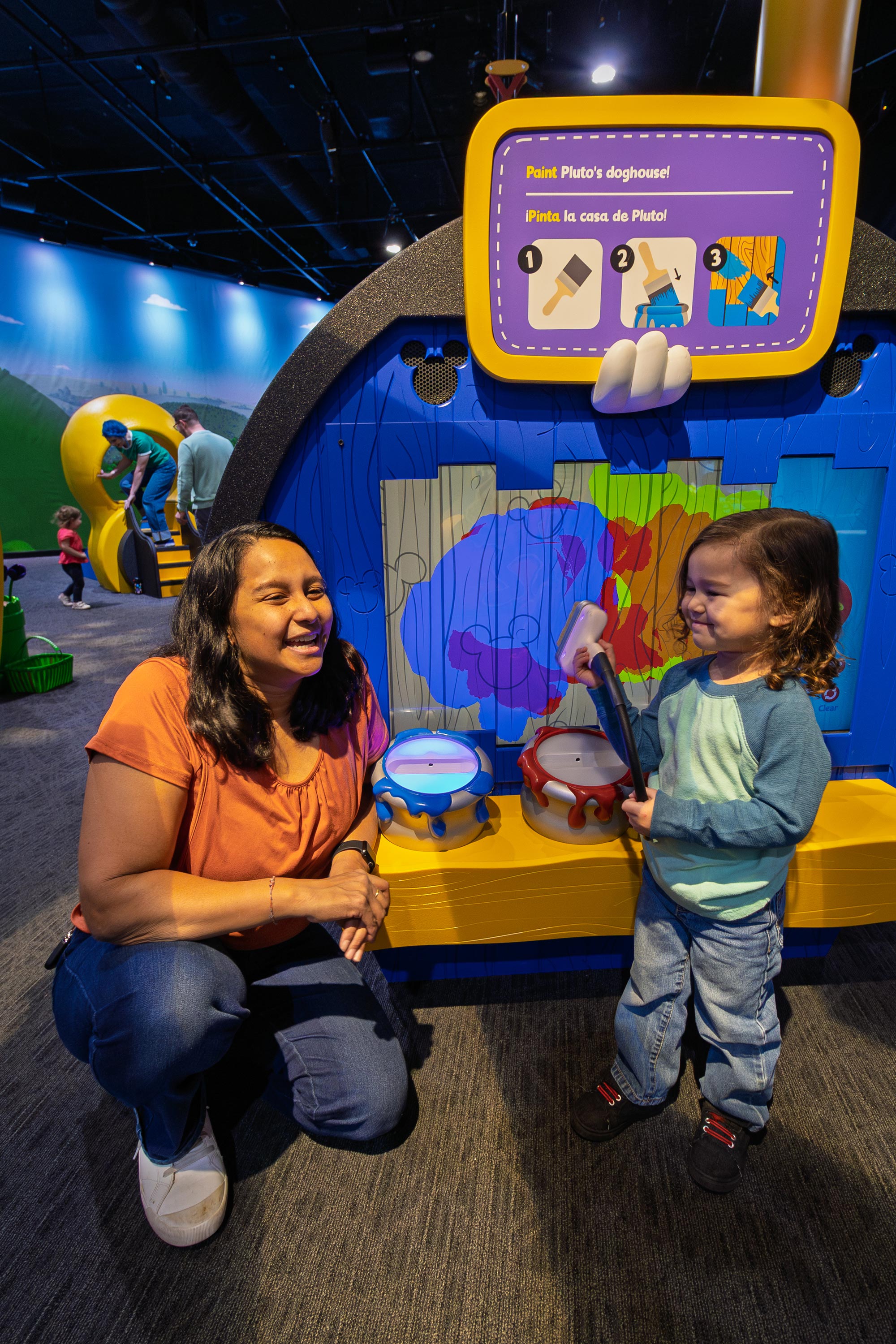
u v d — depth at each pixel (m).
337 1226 1.00
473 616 1.41
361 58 5.69
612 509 1.36
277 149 6.41
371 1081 1.03
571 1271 0.93
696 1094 1.21
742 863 0.97
